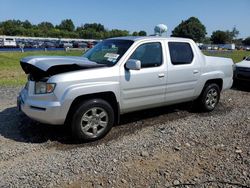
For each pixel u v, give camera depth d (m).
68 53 36.69
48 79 4.69
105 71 5.00
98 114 4.99
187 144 4.94
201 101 6.80
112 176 3.85
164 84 5.83
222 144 4.98
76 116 4.76
